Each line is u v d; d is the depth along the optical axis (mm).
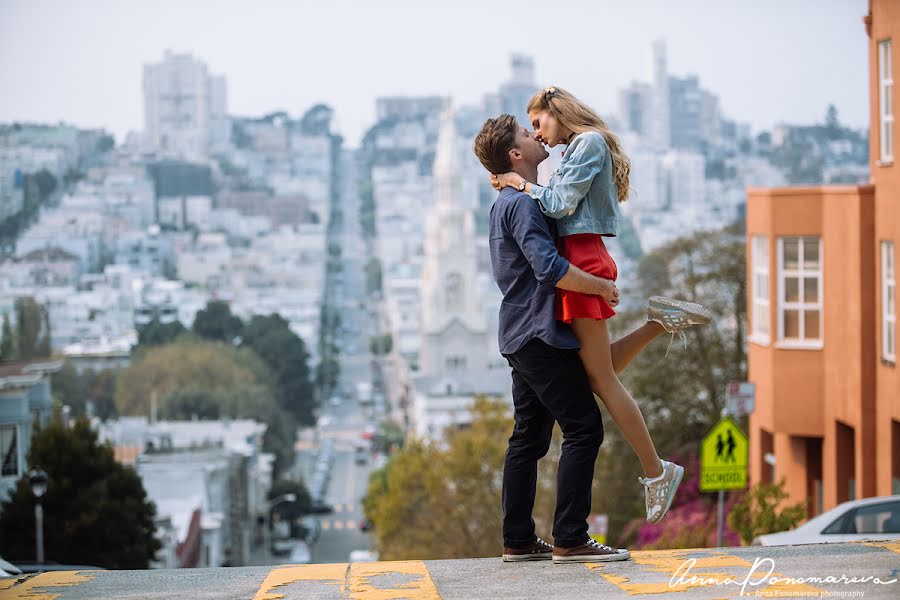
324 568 7762
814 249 25078
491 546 43438
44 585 7340
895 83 21609
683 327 7812
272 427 153125
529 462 7992
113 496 44094
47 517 42031
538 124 7836
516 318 7617
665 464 7730
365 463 192125
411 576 7332
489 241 7797
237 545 97062
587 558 7695
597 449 7723
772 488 21656
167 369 155625
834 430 24516
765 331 25984
